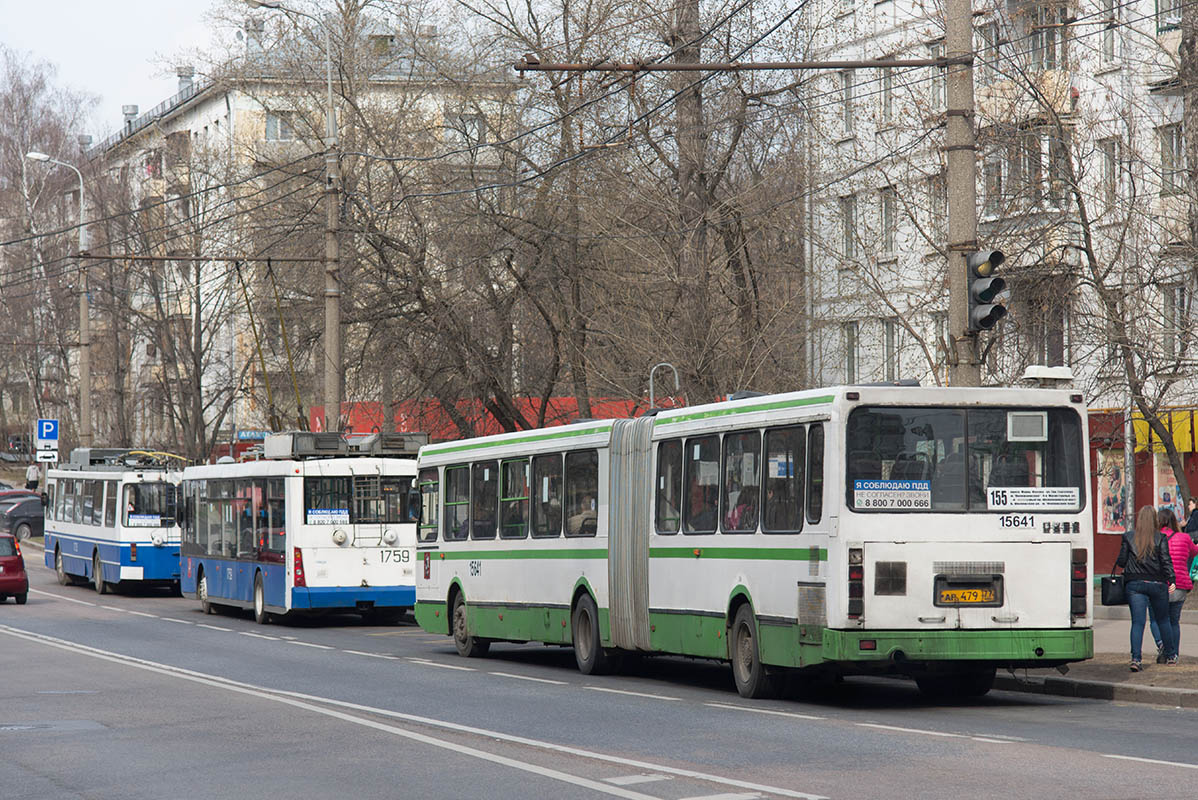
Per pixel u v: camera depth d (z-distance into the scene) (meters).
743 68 23.33
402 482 39.16
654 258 41.88
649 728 17.59
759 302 41.94
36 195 94.50
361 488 38.81
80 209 83.88
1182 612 31.92
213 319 79.94
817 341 44.78
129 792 13.76
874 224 44.81
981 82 39.72
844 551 19.38
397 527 39.03
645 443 24.81
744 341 40.47
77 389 99.25
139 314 80.56
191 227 73.44
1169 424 35.66
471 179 47.78
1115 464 45.16
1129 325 33.59
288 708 20.30
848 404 19.67
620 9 43.75
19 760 15.92
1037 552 19.81
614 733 17.12
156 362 99.56
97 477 55.34
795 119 42.78
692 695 22.09
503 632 29.05
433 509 32.38
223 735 17.62
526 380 50.94
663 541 24.02
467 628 30.39
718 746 15.83
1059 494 20.00
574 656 31.53
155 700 21.69
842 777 13.47
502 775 14.09
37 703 21.53
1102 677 22.19
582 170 44.53
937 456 19.78
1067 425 20.16
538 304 47.50
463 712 19.56
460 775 14.16
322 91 52.31
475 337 48.50
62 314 94.69
